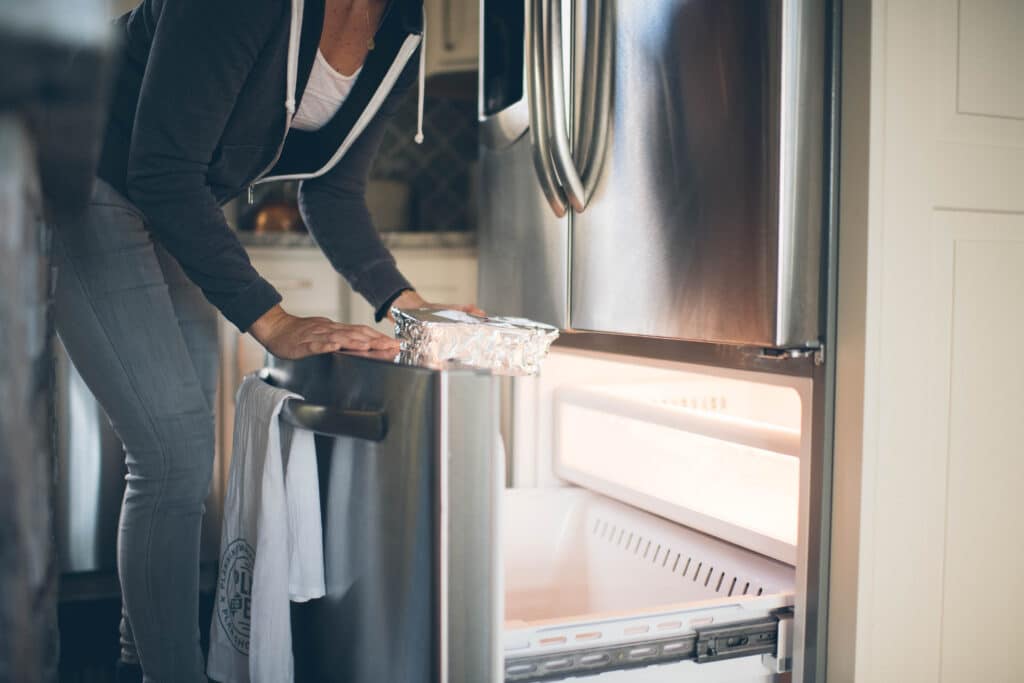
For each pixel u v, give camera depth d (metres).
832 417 1.21
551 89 1.48
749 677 1.24
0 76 0.45
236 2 1.06
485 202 1.91
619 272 1.48
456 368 0.91
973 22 1.23
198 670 1.28
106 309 1.18
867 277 1.17
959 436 1.25
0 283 0.48
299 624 1.23
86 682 1.58
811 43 1.19
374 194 2.86
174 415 1.21
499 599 0.92
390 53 1.25
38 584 0.58
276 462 1.10
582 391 1.82
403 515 0.92
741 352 1.34
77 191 0.66
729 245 1.26
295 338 1.14
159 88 1.08
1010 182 1.27
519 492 1.83
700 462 1.54
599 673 1.13
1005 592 1.30
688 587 1.56
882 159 1.17
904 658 1.22
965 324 1.25
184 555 1.25
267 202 2.69
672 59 1.35
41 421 0.64
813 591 1.22
